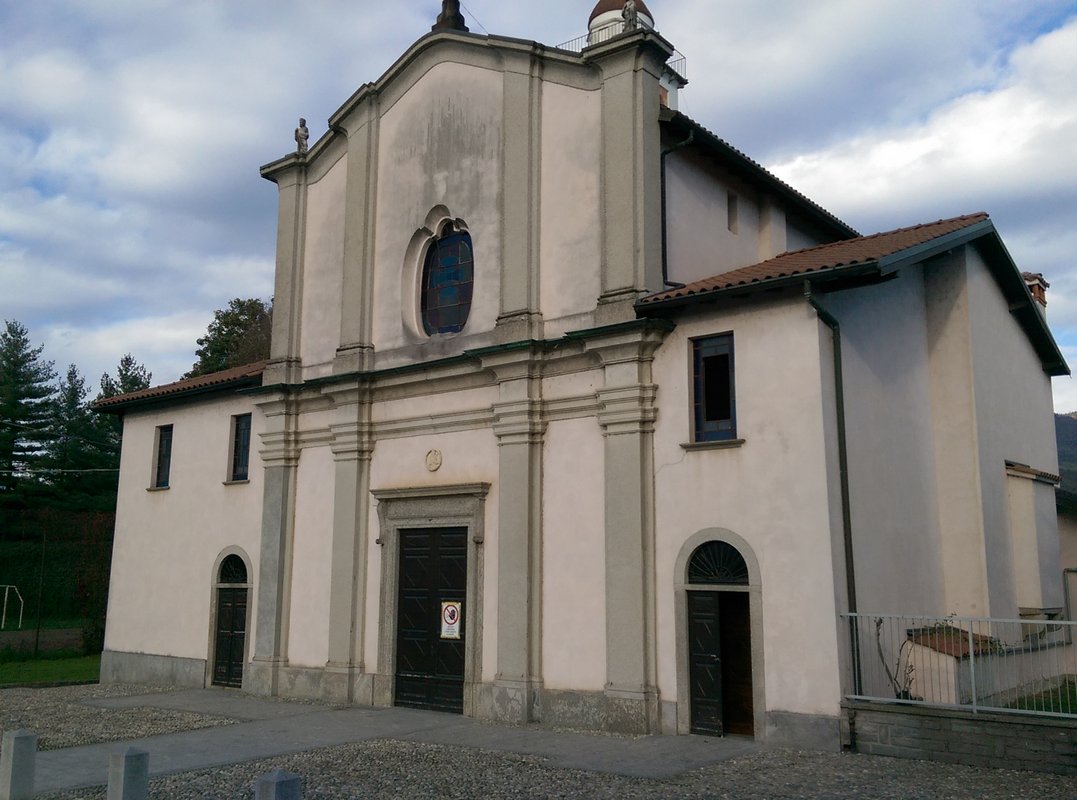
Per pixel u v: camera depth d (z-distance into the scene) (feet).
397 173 60.80
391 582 55.77
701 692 42.70
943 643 43.19
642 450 45.75
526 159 52.85
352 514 58.03
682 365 45.32
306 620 60.03
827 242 68.90
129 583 73.36
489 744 41.34
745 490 42.34
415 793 31.60
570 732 44.47
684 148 51.80
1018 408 62.39
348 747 40.96
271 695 59.82
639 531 44.88
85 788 33.40
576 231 50.80
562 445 49.42
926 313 55.83
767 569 41.06
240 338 168.76
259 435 65.16
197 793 31.94
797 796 30.32
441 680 52.54
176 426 72.74
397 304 59.16
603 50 50.08
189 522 69.62
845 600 40.32
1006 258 58.08
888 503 46.73
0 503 154.40
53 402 175.94
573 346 49.01
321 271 64.49
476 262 55.26
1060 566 61.72
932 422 54.49
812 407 41.01
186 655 67.36
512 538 49.62
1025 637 55.36
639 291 46.98
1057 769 33.14
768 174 57.11
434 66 59.36
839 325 43.91
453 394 54.90
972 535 52.26
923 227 53.31
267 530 62.64
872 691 41.27
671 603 43.98
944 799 29.55
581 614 47.09
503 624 49.16
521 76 53.98
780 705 39.78
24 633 122.31
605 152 49.60
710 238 53.93
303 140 67.00
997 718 34.63
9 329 172.86
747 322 43.45
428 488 53.98
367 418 59.00
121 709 53.98
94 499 160.66
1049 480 61.98
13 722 49.14
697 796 30.55
